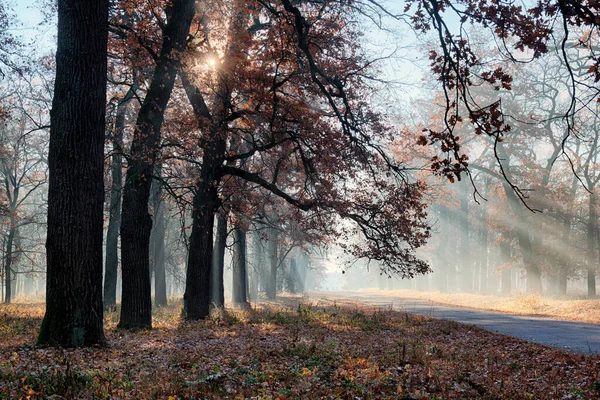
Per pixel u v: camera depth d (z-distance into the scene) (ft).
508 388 27.45
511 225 135.95
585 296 120.06
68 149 37.70
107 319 62.64
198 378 27.02
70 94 38.01
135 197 55.36
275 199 100.78
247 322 60.54
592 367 32.63
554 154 124.77
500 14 25.61
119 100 73.05
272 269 139.03
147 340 43.55
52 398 22.95
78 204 37.65
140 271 54.90
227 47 58.80
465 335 51.42
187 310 66.80
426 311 85.56
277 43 55.83
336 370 30.89
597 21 22.57
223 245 96.17
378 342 45.09
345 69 65.98
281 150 72.23
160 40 57.57
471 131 123.95
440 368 32.83
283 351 37.42
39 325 52.60
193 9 55.72
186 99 69.05
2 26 59.41
